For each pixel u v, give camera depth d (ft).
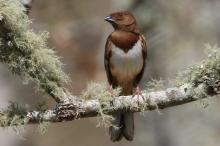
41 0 49.57
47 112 22.76
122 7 48.03
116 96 23.45
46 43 23.77
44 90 22.97
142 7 47.91
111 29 50.01
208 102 23.27
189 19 51.55
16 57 22.76
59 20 49.57
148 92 23.77
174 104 23.24
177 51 50.03
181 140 50.01
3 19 22.45
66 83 23.17
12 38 22.65
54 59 23.04
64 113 22.68
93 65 48.55
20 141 46.52
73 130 52.80
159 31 48.93
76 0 50.49
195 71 23.08
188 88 23.00
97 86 23.32
